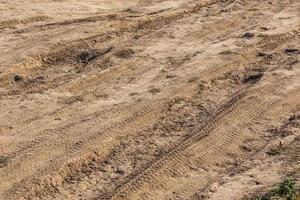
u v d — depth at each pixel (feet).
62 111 76.38
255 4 116.26
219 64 88.17
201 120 72.64
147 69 88.43
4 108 77.82
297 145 64.39
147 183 59.47
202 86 81.51
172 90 80.59
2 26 109.60
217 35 101.30
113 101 78.74
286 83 81.00
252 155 64.23
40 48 97.91
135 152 65.82
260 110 74.18
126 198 57.11
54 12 119.14
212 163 63.21
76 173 62.08
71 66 93.30
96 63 91.66
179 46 96.73
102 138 68.44
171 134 69.82
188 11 114.73
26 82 87.76
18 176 60.59
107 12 119.75
